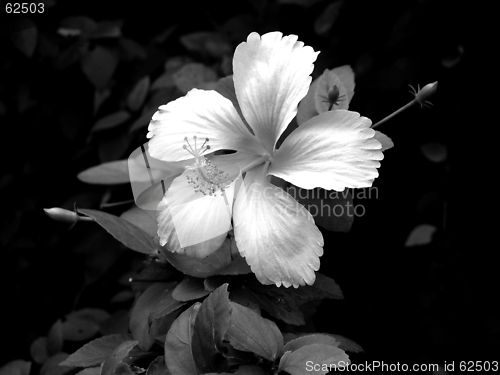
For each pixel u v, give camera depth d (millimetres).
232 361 375
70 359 415
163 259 419
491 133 552
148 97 679
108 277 703
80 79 698
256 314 378
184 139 395
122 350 388
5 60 680
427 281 569
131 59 700
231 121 406
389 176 568
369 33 561
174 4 722
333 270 578
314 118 386
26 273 734
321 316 584
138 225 438
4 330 733
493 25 532
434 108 551
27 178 725
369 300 582
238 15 673
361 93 559
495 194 561
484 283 566
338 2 564
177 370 373
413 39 545
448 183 563
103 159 658
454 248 567
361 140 373
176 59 685
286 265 374
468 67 542
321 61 572
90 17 713
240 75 402
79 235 688
